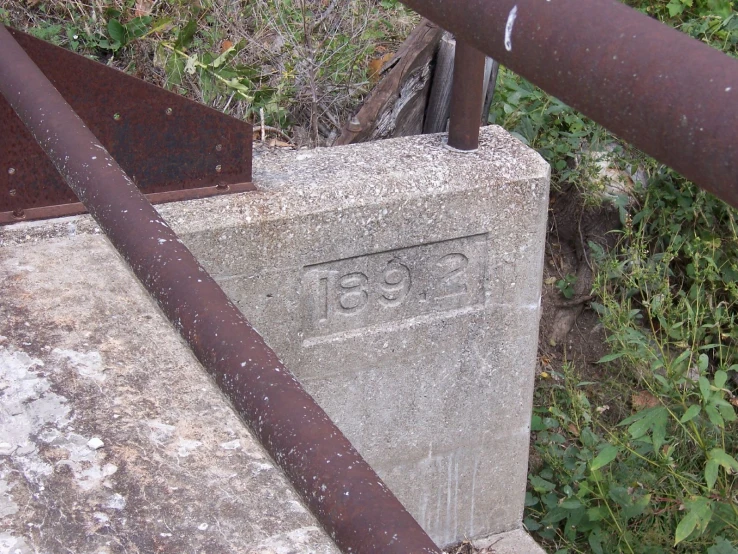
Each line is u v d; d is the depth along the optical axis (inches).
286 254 92.9
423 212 97.7
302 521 47.8
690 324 149.2
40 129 43.6
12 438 52.4
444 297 103.9
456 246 102.0
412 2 23.2
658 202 150.8
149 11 141.9
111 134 86.0
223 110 130.4
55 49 81.5
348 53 142.1
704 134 15.2
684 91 15.7
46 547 45.4
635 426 115.7
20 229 81.0
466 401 110.7
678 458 137.3
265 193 92.2
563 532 136.0
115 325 63.7
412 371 106.0
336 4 144.8
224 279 91.3
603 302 146.8
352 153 101.8
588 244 155.0
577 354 156.1
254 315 94.5
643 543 128.0
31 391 56.4
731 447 140.6
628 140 17.4
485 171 100.3
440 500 115.4
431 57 129.1
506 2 19.8
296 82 137.8
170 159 89.1
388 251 98.3
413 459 111.1
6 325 62.9
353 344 101.0
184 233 87.3
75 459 51.1
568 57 18.0
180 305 31.8
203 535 46.7
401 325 102.7
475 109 100.7
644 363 141.6
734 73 15.3
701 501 111.4
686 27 158.4
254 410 27.9
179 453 52.1
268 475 50.9
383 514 23.9
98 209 37.1
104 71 83.6
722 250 153.3
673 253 149.3
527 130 149.1
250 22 146.5
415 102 130.4
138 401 56.1
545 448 137.6
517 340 110.1
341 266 97.0
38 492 48.7
